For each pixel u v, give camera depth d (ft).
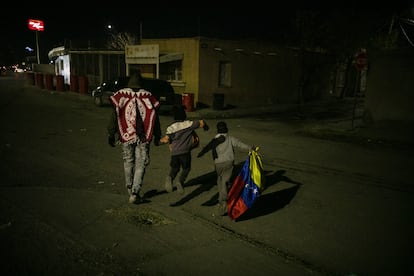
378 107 46.32
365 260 14.30
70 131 39.34
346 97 104.06
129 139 17.83
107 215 17.17
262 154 32.60
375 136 43.27
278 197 21.39
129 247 14.19
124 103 17.79
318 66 85.92
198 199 20.15
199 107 66.85
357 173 27.55
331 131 46.52
